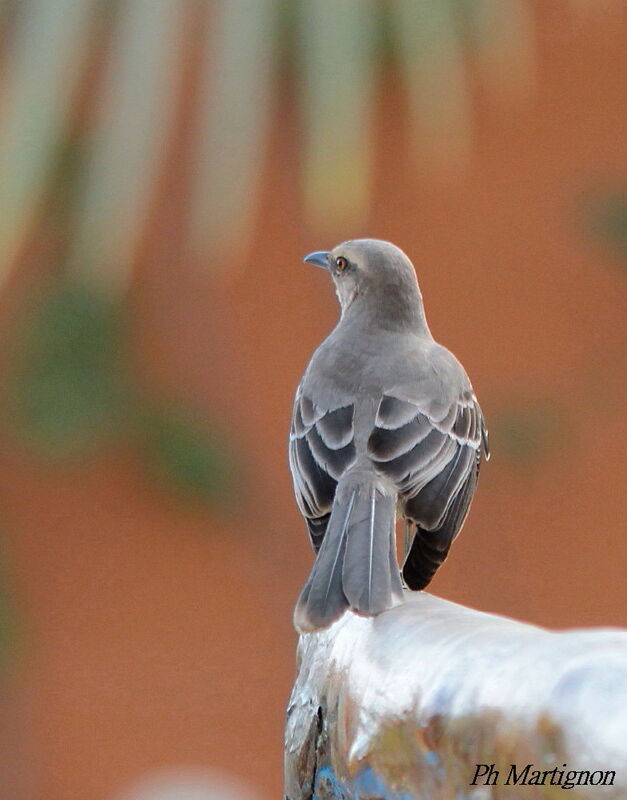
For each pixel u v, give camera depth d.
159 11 11.16
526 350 17.56
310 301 17.05
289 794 5.42
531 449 17.44
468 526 17.33
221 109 11.10
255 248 16.83
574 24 17.34
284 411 17.08
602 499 17.38
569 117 17.42
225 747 16.62
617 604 17.34
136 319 16.69
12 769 16.42
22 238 13.41
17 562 16.70
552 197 17.48
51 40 11.09
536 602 17.30
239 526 16.89
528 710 3.71
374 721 4.41
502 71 16.28
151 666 16.77
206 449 16.70
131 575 16.86
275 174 15.96
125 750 16.69
